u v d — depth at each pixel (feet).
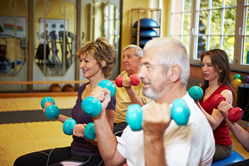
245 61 16.28
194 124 3.42
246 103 13.47
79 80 23.21
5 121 14.47
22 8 21.07
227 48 17.61
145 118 2.60
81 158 5.77
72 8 22.39
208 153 3.65
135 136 3.99
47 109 6.16
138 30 21.99
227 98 7.04
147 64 3.55
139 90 8.16
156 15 24.32
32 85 22.07
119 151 4.40
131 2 23.59
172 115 2.75
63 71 22.77
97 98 4.16
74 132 5.19
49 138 12.17
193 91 6.06
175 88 3.60
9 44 21.11
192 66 20.44
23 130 13.14
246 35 16.08
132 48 8.79
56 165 5.49
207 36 19.51
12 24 20.99
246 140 5.03
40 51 21.95
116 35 23.85
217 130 6.89
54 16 21.97
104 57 6.25
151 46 3.57
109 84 4.44
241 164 4.52
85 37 23.04
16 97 20.67
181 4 22.62
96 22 23.16
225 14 17.69
